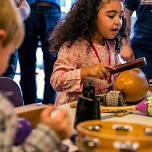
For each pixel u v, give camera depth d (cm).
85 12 177
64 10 371
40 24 294
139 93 152
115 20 173
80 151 88
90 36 181
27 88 311
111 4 171
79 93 173
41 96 399
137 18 249
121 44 199
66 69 174
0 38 76
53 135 76
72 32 180
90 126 94
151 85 179
